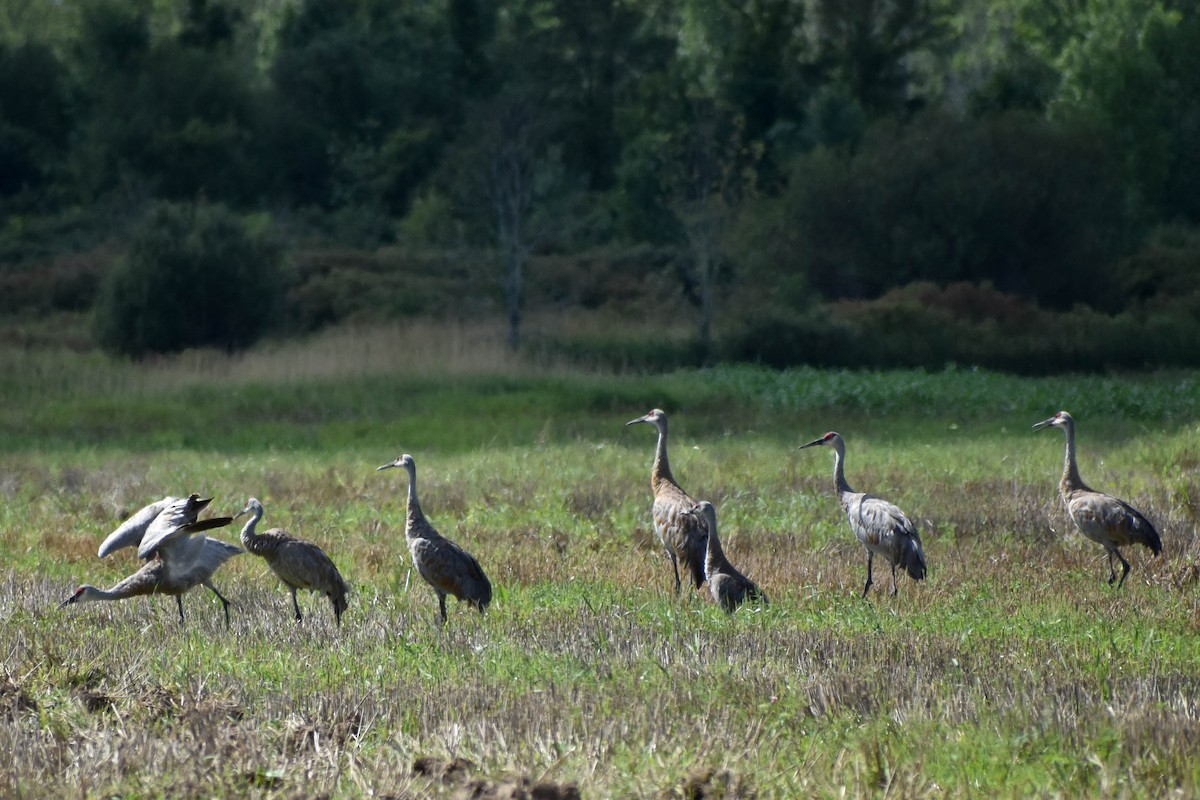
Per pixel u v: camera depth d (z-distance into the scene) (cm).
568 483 1717
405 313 4094
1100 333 3841
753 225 4491
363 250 5019
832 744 623
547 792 541
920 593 1069
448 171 4975
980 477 1753
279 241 4769
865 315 3922
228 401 2836
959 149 4497
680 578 1155
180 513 898
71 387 2967
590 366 3459
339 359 3244
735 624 903
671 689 711
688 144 4003
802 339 3666
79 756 605
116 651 832
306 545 971
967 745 607
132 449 2323
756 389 3039
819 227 4512
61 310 4394
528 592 1081
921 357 3666
